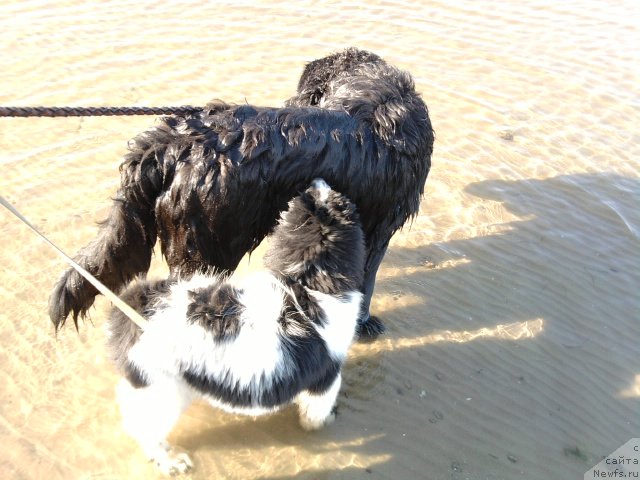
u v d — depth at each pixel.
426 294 1.86
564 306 1.87
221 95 2.54
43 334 1.57
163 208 1.25
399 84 1.49
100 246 1.26
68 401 1.43
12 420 1.37
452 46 3.19
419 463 1.41
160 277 1.32
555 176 2.39
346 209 1.30
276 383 1.21
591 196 2.32
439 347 1.71
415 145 1.42
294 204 1.30
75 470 1.30
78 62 2.67
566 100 2.85
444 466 1.41
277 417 1.48
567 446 1.49
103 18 3.07
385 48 3.07
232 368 1.17
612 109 2.83
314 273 1.28
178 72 2.68
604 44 3.38
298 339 1.23
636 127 2.73
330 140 1.32
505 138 2.56
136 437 1.30
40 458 1.30
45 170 2.07
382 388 1.58
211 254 1.32
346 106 1.40
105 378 1.49
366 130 1.37
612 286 1.95
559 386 1.63
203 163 1.22
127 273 1.30
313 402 1.37
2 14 2.99
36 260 1.75
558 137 2.61
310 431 1.46
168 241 1.32
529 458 1.45
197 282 1.27
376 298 1.83
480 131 2.58
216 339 1.17
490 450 1.46
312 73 1.69
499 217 2.18
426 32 3.31
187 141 1.22
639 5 3.90
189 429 1.43
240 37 3.03
